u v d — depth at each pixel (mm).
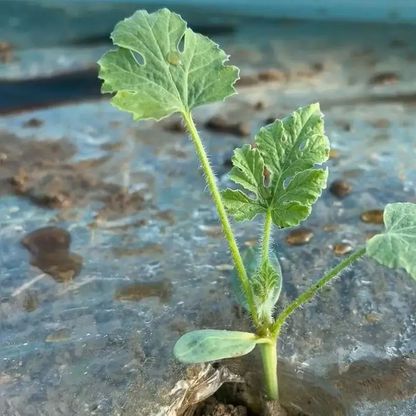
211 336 212
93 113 417
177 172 365
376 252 187
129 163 372
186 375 251
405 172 363
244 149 227
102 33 507
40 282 296
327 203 342
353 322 272
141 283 296
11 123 404
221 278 297
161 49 230
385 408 241
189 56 232
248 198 226
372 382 250
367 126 403
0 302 286
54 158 374
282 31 515
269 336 227
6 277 299
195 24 522
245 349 212
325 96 434
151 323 275
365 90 439
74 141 389
